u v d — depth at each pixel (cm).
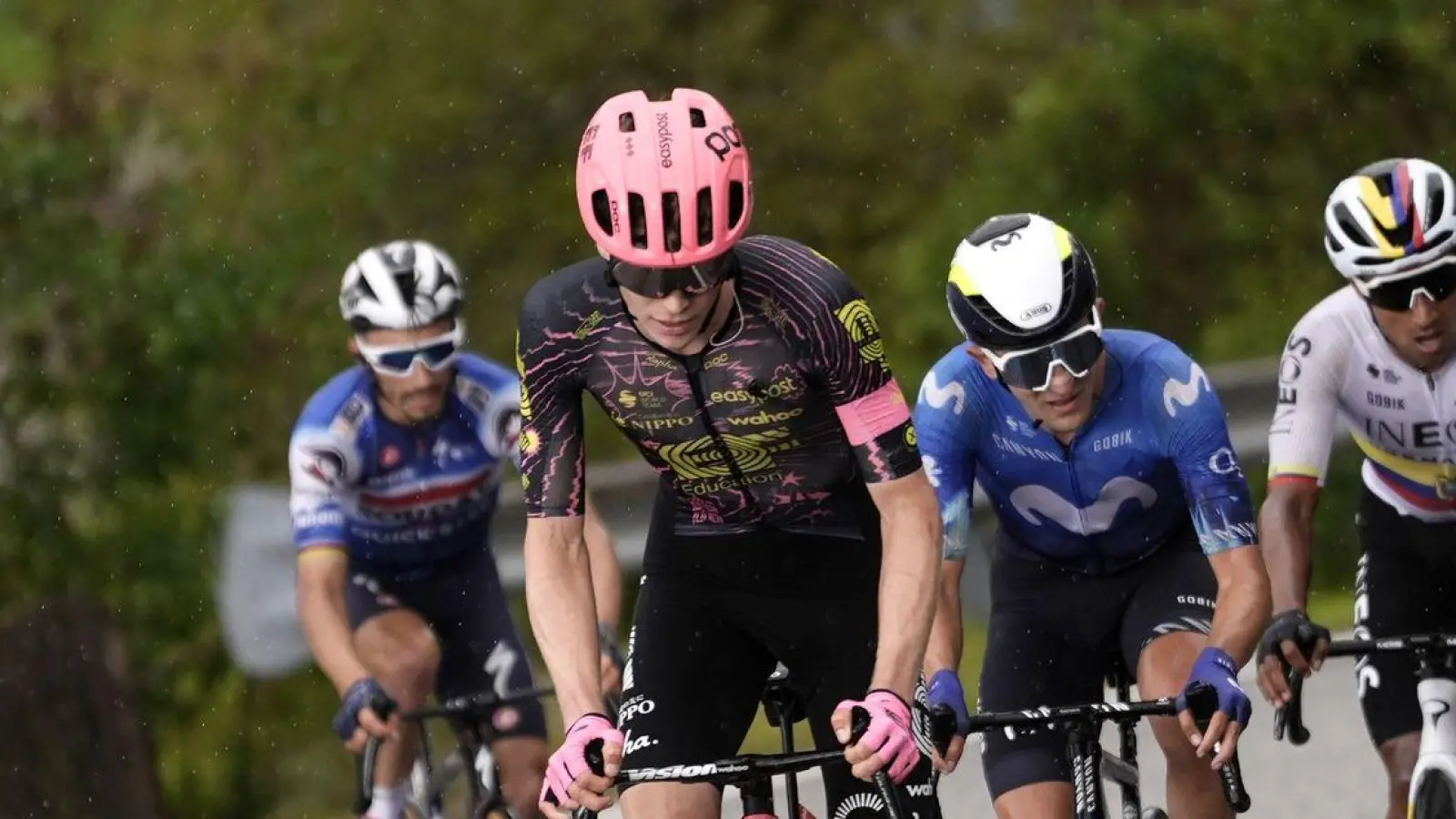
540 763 1741
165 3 3791
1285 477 1571
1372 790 2045
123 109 3375
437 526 1833
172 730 2780
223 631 2714
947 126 5381
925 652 1207
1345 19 4303
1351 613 3066
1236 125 4316
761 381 1239
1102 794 1253
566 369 1249
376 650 1764
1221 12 4481
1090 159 4297
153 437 2845
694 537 1339
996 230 1338
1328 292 4238
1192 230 4319
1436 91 4316
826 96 5422
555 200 5091
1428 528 1630
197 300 2892
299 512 1747
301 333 3309
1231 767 1257
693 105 1173
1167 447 1420
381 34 4956
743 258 1230
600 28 5275
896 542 1228
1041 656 1510
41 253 2906
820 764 1172
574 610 1242
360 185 3962
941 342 4197
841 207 5362
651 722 1298
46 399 2844
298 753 2861
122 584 2773
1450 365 1548
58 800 2252
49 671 2277
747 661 1355
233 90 3828
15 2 3469
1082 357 1302
